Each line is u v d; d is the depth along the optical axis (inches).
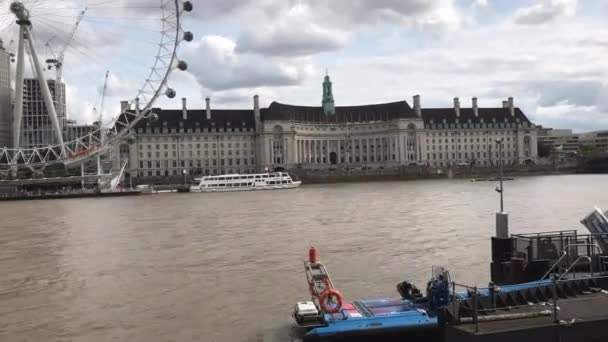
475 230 2199.8
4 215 3698.3
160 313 1171.3
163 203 4534.9
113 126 7342.5
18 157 7071.9
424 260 1606.8
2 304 1278.3
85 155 6648.6
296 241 2049.7
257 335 1013.8
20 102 6560.0
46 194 6136.8
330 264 1590.8
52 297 1333.7
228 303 1226.6
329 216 2935.5
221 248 1947.6
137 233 2439.7
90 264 1731.1
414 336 894.4
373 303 1021.8
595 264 1071.6
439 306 908.0
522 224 2349.9
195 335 1026.1
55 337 1040.8
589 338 776.9
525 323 786.2
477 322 784.9
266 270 1549.0
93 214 3567.9
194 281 1445.6
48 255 1926.7
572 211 2874.0
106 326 1096.8
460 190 5103.3
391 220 2640.3
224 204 4175.7
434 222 2507.4
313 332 888.3
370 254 1732.3
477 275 1384.1
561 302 864.9
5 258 1881.2
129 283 1451.8
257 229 2458.2
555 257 1111.0
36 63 6481.3
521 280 1080.2
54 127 6683.1
